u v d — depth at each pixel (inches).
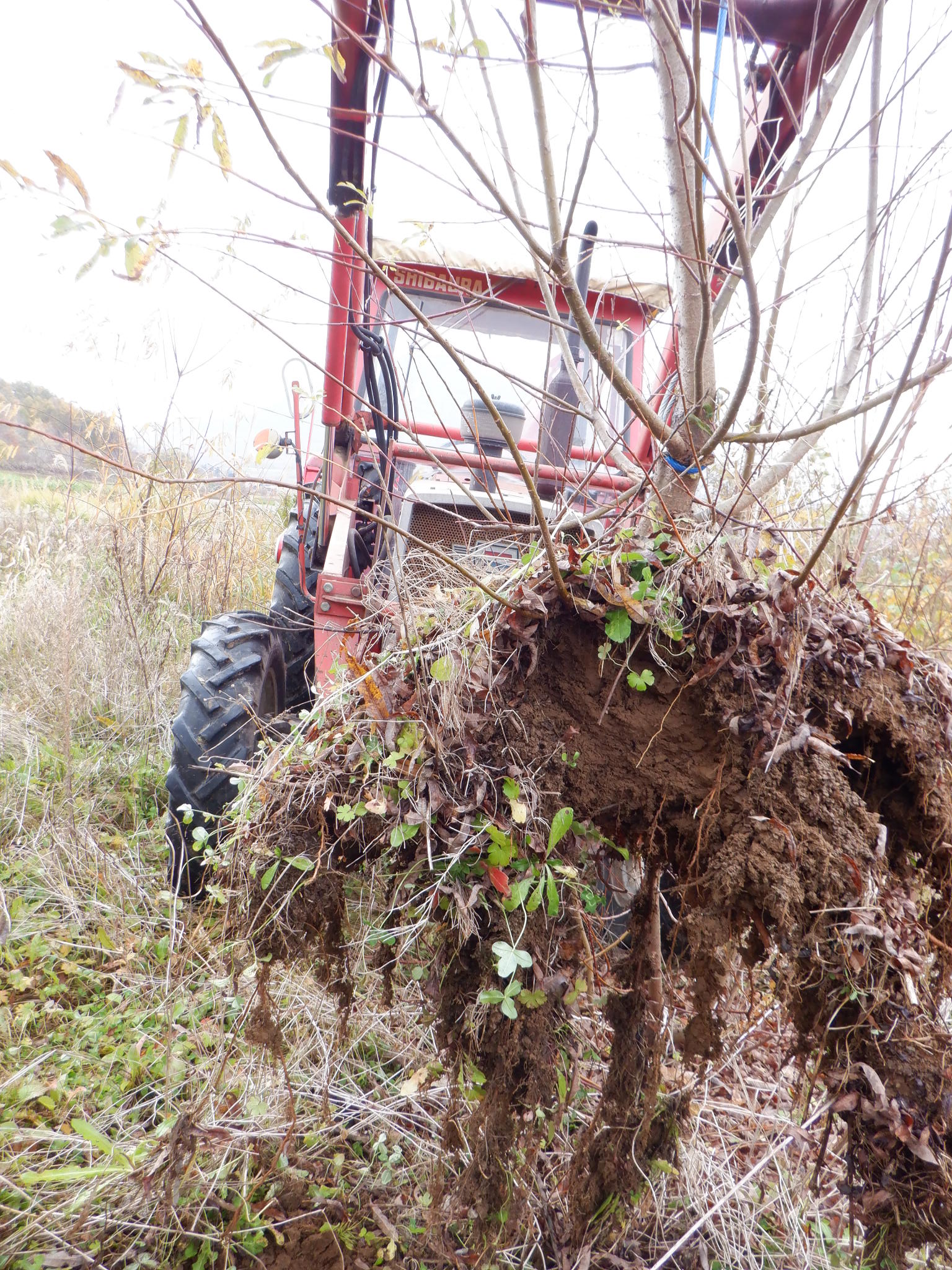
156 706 147.4
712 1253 72.9
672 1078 84.7
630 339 132.6
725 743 63.0
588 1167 69.9
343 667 73.2
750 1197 77.6
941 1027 59.2
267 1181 73.4
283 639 135.4
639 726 64.9
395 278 127.4
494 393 131.2
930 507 148.6
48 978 94.7
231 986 88.0
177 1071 81.4
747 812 60.9
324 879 63.1
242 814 66.1
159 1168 68.8
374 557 125.2
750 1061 90.7
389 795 61.3
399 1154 76.0
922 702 64.0
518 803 59.8
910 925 58.2
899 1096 56.9
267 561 206.2
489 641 63.4
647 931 70.4
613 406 130.3
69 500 189.8
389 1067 88.3
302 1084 82.7
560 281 59.2
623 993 71.5
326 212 47.4
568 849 63.9
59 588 172.7
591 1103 83.2
